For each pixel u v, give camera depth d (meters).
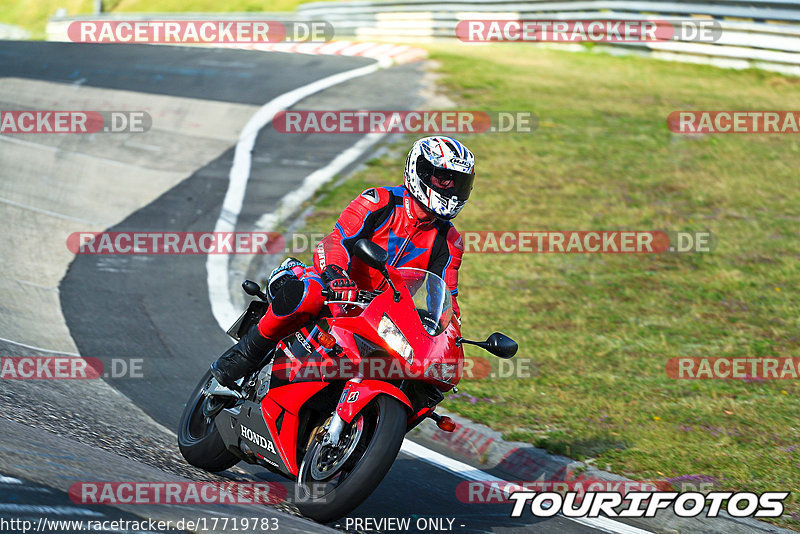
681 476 10.16
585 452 10.70
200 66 39.62
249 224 21.27
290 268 8.94
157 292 16.59
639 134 28.30
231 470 9.57
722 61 36.78
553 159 26.06
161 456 9.02
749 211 22.12
